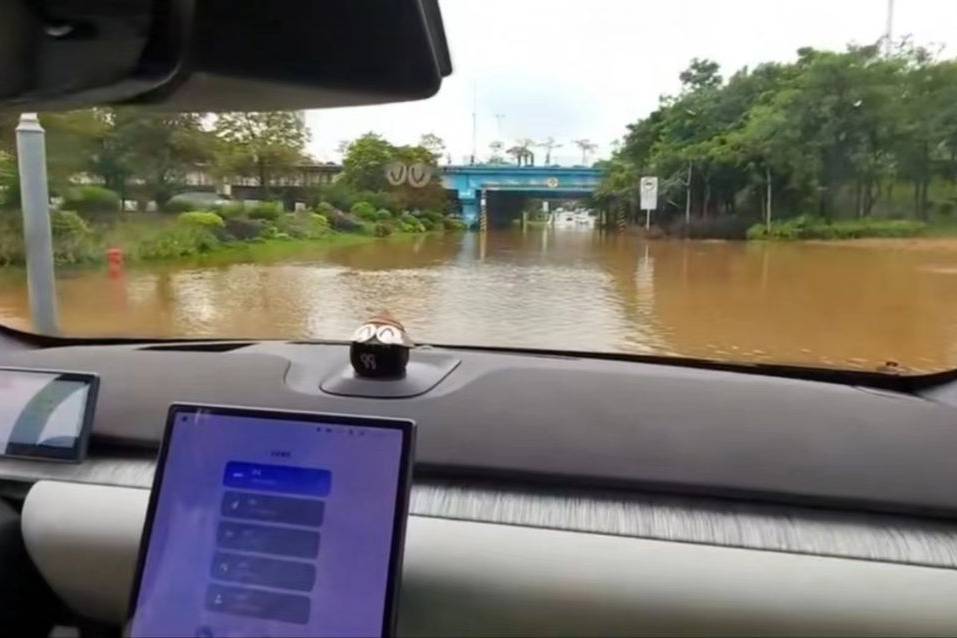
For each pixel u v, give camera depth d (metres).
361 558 0.53
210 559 0.55
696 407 0.80
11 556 0.72
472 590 0.60
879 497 0.63
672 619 0.57
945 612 0.55
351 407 0.81
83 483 0.73
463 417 0.77
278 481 0.56
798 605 0.56
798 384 0.88
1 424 0.78
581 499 0.65
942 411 0.79
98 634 0.75
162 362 0.97
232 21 0.40
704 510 0.63
